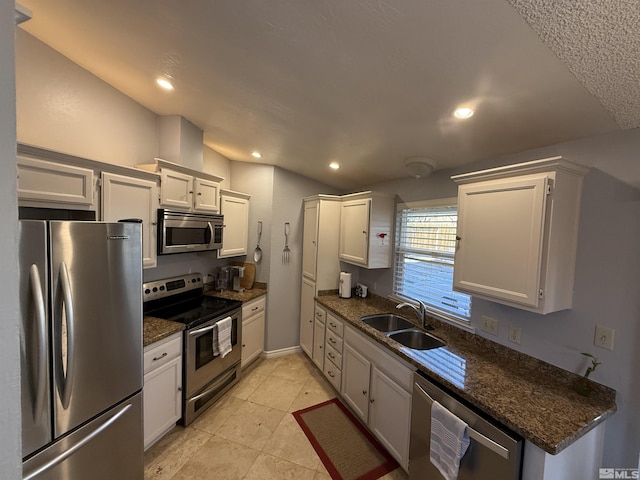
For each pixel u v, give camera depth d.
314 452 2.12
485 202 1.67
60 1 1.44
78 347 1.32
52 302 1.21
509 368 1.72
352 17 1.08
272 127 2.34
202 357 2.48
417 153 2.20
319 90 1.63
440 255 2.48
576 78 1.12
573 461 1.24
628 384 1.36
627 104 1.21
